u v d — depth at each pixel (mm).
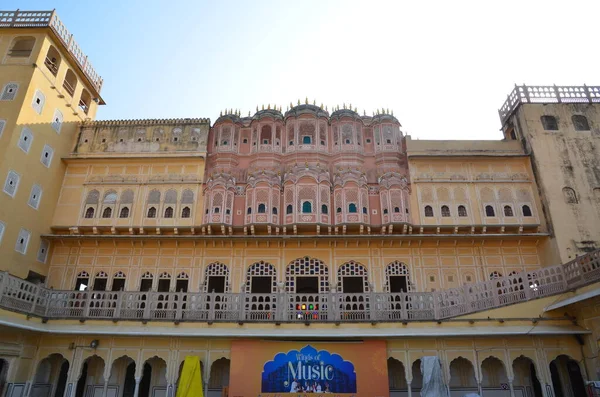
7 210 15086
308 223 16781
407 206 17578
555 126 18562
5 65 17172
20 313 12445
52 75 18094
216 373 15148
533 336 12695
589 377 12102
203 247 17172
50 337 13531
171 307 13461
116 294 14102
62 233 17469
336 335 12688
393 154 18859
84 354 13250
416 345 12969
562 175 17500
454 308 13031
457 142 19016
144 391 15289
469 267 16812
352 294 13414
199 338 13258
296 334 12766
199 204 17797
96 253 17219
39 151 17031
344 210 17328
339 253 17047
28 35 17891
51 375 15164
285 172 18625
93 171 18625
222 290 17031
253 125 19734
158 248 17250
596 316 11836
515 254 17016
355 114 19750
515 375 14742
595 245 16250
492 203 17688
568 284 12148
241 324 13047
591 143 18141
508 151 18734
